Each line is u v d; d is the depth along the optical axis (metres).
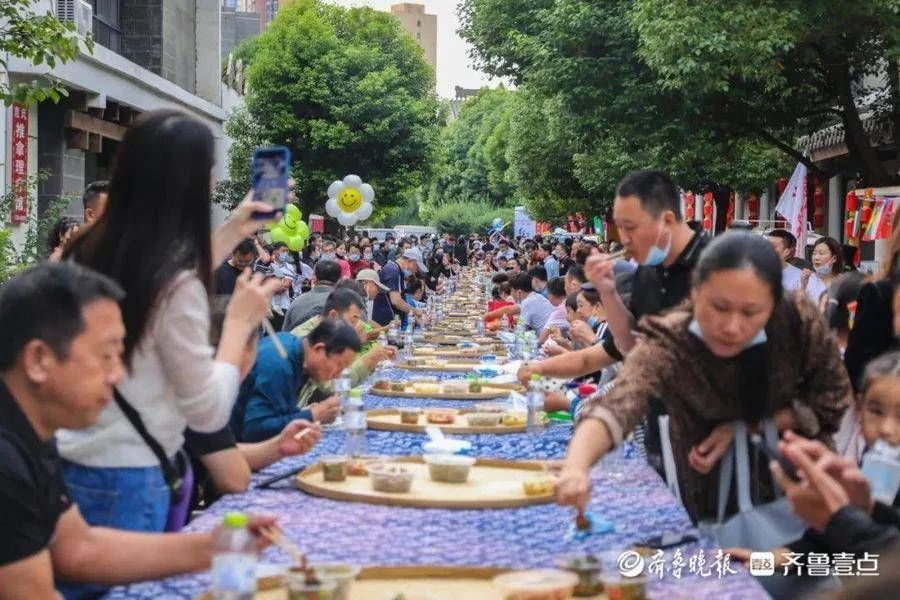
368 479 4.36
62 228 8.02
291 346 5.50
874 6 12.44
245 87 32.09
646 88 15.37
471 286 30.42
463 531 3.59
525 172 36.94
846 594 2.13
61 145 16.41
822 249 9.57
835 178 20.61
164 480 3.60
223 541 2.68
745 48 12.49
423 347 11.79
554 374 5.49
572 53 16.28
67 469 3.46
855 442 4.02
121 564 3.03
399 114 28.61
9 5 9.27
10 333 2.76
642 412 3.40
